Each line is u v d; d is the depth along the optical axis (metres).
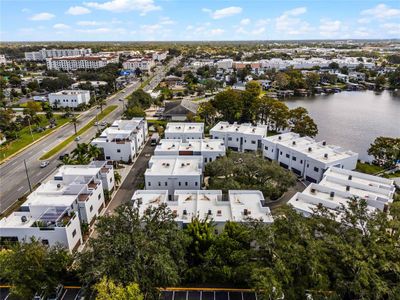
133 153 89.56
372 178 62.34
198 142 83.31
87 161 73.88
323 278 32.19
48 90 192.75
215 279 42.00
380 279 31.25
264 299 31.42
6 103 159.38
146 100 145.62
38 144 103.31
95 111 148.50
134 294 31.27
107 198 65.81
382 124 132.75
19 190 72.00
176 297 39.88
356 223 38.81
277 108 113.50
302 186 71.88
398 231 37.62
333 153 74.75
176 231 40.38
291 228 36.84
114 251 34.84
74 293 40.91
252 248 40.78
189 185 63.91
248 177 64.19
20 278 36.81
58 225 47.34
